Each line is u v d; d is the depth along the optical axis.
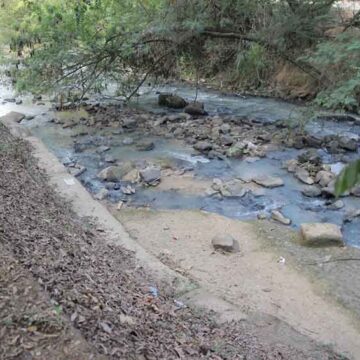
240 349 3.61
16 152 7.50
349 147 9.18
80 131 10.46
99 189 7.57
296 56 10.10
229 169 8.41
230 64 11.79
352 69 8.20
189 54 11.35
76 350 2.66
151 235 6.13
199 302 4.38
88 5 10.42
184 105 12.30
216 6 10.17
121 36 10.48
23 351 2.58
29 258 3.66
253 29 10.20
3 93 13.50
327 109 9.97
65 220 5.46
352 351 4.11
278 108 12.12
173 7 10.09
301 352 3.82
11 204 5.10
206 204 7.12
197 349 3.36
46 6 10.46
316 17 9.48
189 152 9.22
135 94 12.91
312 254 5.80
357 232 6.34
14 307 2.90
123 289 3.96
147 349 3.02
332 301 4.90
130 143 9.72
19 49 12.01
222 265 5.50
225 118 11.27
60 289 3.28
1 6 12.20
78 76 11.32
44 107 12.30
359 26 9.15
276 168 8.44
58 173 7.51
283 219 6.61
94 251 4.75
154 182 7.81
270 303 4.81
